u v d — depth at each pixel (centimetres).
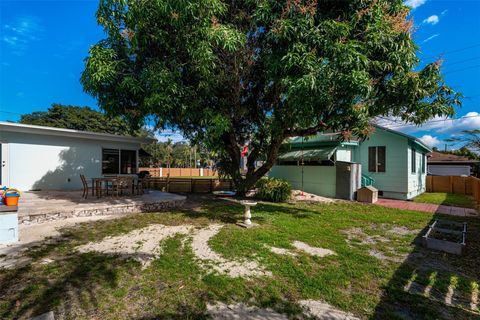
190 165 4962
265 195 1067
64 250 418
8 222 452
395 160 1219
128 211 745
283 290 302
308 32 546
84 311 252
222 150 925
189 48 575
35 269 343
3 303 261
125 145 1298
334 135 1232
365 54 539
